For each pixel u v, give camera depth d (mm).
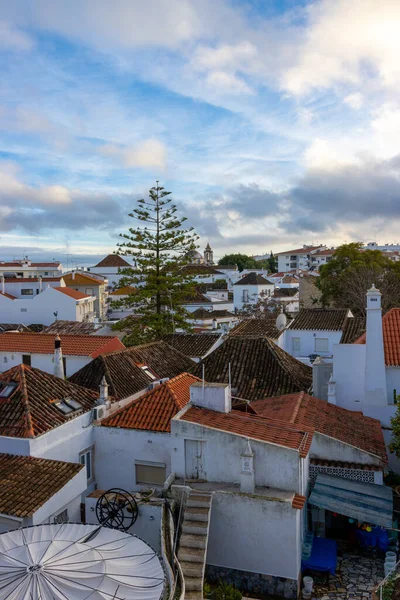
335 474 18734
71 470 17203
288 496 15875
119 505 16656
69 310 62250
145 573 11750
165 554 14188
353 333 39031
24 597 10516
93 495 17406
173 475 17516
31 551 12125
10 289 75188
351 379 25562
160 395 21859
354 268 65312
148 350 32125
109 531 13445
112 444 20594
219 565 16172
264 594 15719
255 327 46938
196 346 42188
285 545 15484
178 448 17531
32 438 18062
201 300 85750
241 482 16156
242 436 16719
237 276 128000
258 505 15703
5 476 16719
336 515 18828
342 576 16453
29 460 17641
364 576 16422
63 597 10602
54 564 11516
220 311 75750
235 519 15945
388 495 17656
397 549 17625
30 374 21812
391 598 13945
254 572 15836
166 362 31828
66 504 16594
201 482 17141
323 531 18516
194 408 18969
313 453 19344
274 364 28969
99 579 11195
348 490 17656
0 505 15250
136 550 12625
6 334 37750
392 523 17312
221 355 30422
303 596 15422
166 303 51812
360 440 20172
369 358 24281
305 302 85438
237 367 29266
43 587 10781
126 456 20375
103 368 27109
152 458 19953
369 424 22562
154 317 49656
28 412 19281
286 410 21891
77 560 11766
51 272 98500
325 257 142000
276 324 45688
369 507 16797
